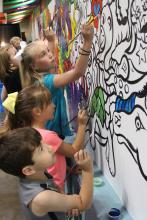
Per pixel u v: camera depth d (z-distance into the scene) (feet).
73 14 8.84
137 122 5.11
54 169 5.54
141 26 4.67
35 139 4.41
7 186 11.11
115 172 6.44
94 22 6.88
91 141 8.04
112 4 5.74
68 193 6.44
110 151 6.63
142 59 4.74
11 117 5.99
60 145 5.51
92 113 7.72
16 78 8.34
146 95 4.71
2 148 4.41
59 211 4.46
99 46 6.70
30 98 5.71
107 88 6.44
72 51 9.45
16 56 8.77
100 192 6.59
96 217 5.83
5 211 9.43
